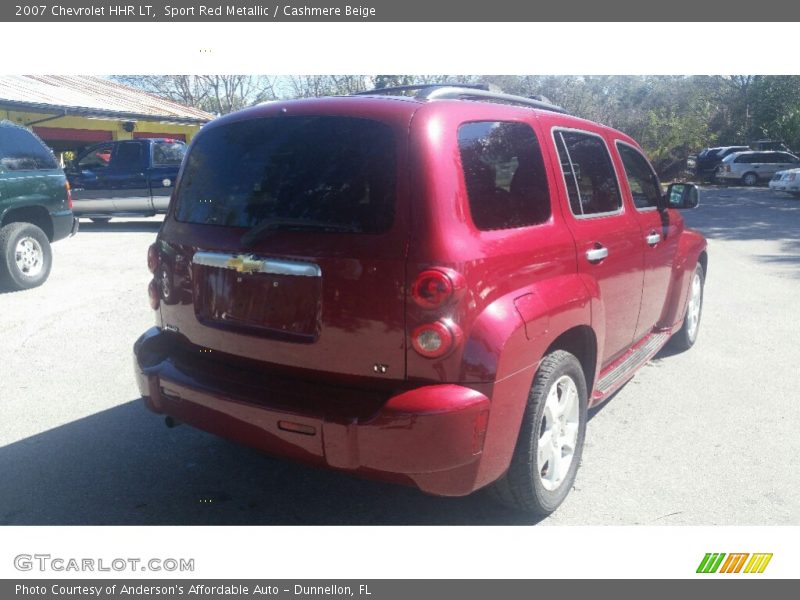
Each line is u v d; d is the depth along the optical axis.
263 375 3.03
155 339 3.52
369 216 2.74
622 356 4.47
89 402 4.75
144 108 20.56
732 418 4.53
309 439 2.75
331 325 2.78
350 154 2.85
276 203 2.96
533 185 3.27
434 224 2.65
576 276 3.37
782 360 5.74
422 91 3.21
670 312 5.24
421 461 2.63
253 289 2.99
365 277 2.70
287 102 3.17
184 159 3.45
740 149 34.31
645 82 38.28
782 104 37.03
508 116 3.26
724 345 6.17
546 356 3.18
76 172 15.38
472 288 2.68
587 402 3.58
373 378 2.77
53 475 3.73
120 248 11.79
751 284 8.99
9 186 8.00
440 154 2.74
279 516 3.39
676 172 38.66
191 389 3.06
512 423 2.87
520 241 3.00
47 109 15.70
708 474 3.78
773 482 3.70
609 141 4.25
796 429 4.36
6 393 4.90
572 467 3.48
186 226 3.29
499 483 3.11
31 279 8.27
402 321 2.66
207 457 3.98
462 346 2.66
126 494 3.56
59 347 5.98
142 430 4.32
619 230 3.96
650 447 4.11
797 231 15.07
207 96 34.53
